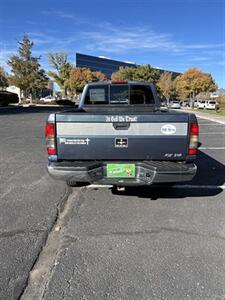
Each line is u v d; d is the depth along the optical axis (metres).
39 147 11.37
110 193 6.01
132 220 4.74
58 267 3.48
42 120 23.83
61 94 86.81
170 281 3.22
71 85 74.06
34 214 4.98
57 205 5.38
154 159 4.74
